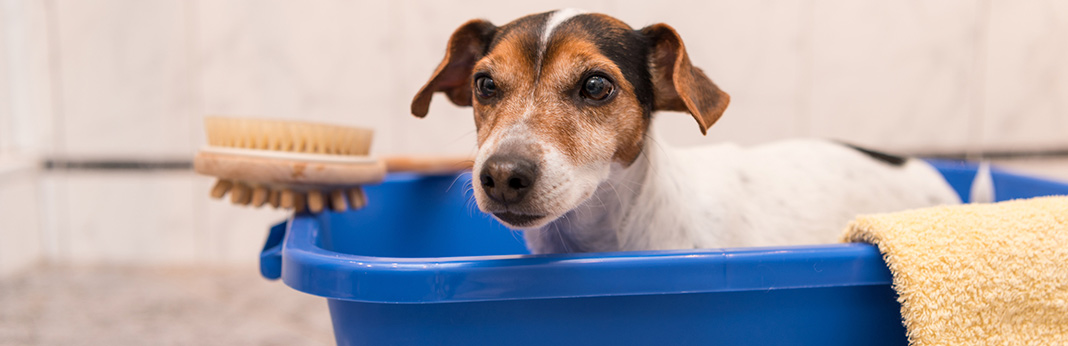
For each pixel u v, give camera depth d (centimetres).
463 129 175
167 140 179
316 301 157
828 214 100
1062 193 106
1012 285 59
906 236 60
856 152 112
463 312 59
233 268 182
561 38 71
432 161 111
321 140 88
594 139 70
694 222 89
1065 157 185
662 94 82
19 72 179
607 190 78
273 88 175
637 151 77
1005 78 178
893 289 63
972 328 59
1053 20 176
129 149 180
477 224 111
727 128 173
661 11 168
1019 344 61
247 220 184
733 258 57
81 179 182
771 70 172
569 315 59
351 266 55
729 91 172
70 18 174
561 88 71
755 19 170
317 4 171
